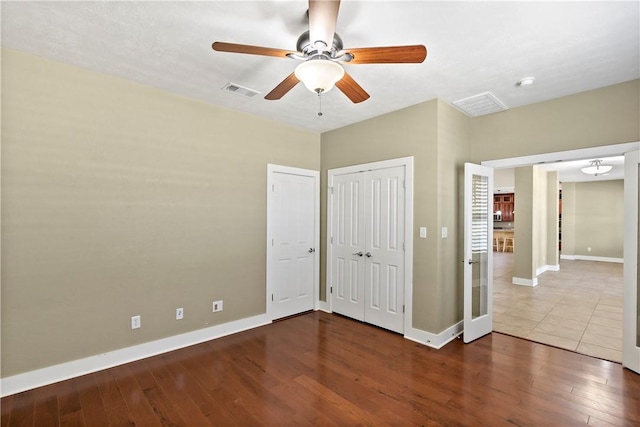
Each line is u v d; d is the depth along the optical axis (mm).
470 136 3744
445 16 1907
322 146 4480
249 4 1828
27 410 2150
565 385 2465
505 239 12023
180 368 2746
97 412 2139
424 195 3295
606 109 2869
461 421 2053
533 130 3291
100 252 2717
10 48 2316
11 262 2330
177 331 3158
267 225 3891
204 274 3348
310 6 1468
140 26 2053
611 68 2543
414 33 2086
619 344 3236
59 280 2523
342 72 1815
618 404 2217
